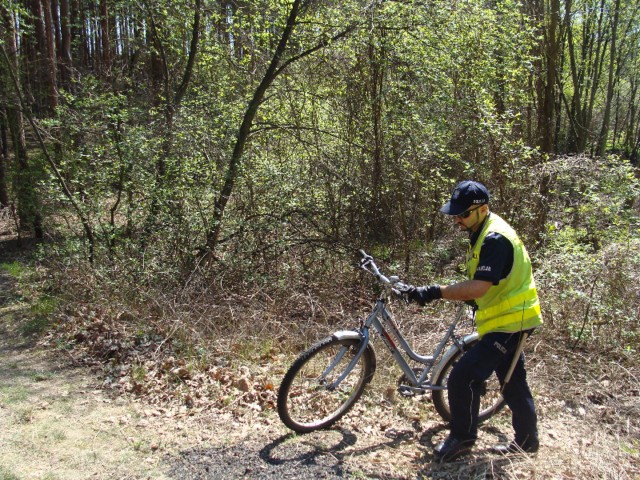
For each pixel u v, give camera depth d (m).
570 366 4.72
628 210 6.39
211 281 6.79
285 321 6.00
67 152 7.97
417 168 7.69
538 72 11.16
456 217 3.25
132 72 11.22
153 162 7.51
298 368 3.47
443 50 7.51
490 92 8.46
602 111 22.02
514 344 3.23
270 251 7.49
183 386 4.42
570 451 3.46
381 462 3.37
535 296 3.26
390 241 8.02
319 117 8.48
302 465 3.33
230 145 7.74
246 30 8.27
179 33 8.84
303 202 7.87
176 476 3.22
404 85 7.76
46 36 11.60
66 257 7.44
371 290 7.20
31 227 10.89
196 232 7.39
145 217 7.61
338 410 3.78
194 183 7.46
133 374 4.70
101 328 5.76
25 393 4.38
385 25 7.22
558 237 6.29
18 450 3.49
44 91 10.92
